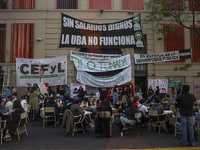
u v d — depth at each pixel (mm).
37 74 14047
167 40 15164
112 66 14500
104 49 15023
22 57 14500
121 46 14844
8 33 14656
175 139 6266
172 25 14984
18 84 13844
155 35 15102
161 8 12336
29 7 14906
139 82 15492
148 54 14875
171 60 14852
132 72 14734
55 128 8156
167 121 7266
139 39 14898
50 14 14891
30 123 9328
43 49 14586
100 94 14398
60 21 14867
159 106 7051
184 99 5594
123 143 5852
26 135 6914
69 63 14445
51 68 14172
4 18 14703
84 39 14758
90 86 14320
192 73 14984
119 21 14961
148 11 15148
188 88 5672
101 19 15055
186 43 15273
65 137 6621
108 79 14258
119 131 7520
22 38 14656
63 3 15180
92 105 10016
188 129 5688
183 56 14828
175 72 14953
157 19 12766
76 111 6957
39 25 14781
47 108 8375
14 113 6387
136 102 8008
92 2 15258
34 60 14125
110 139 6324
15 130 6434
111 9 15281
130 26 14984
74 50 14625
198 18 15297
